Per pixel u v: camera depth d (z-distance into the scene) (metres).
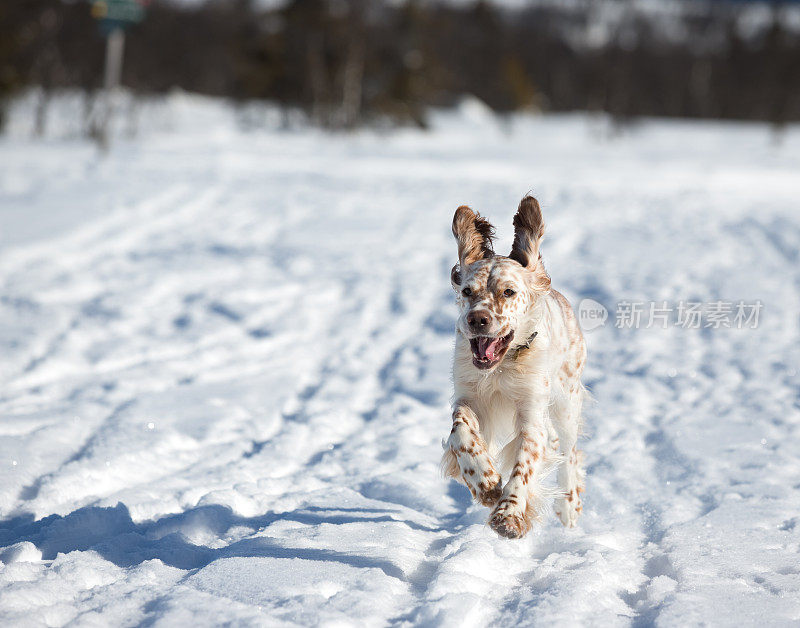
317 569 4.02
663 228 18.25
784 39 98.94
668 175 32.62
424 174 30.11
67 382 7.71
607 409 7.25
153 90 51.16
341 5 57.81
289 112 61.25
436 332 10.07
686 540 4.55
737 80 106.31
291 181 25.86
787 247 15.63
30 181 22.67
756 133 76.69
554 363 4.90
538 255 4.72
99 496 5.34
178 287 11.92
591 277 12.88
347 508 5.19
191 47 74.25
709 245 15.94
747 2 122.19
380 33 58.56
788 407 7.18
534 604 3.71
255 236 16.47
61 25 45.97
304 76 58.31
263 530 4.71
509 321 4.38
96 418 6.74
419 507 5.35
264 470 5.88
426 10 60.34
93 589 3.85
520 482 4.27
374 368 8.67
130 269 12.92
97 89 46.22
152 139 44.72
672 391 7.78
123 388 7.59
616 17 116.31
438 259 14.67
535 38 113.00
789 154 51.72
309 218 18.88
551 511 5.08
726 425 6.73
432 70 60.62
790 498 5.21
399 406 7.38
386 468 5.98
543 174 31.84
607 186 27.44
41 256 13.48
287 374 8.27
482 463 4.29
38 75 45.50
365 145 49.47
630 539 4.73
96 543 4.52
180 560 4.30
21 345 8.64
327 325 10.34
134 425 6.53
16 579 3.94
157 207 19.34
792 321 10.32
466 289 4.50
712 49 114.12
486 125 75.94
